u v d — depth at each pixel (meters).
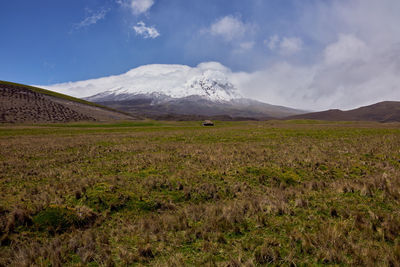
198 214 7.77
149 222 7.24
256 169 13.05
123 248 5.91
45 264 5.30
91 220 7.48
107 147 25.47
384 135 32.94
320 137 32.25
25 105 103.88
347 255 5.36
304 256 5.36
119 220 7.61
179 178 11.69
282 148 21.81
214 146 24.28
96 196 8.83
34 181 12.06
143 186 10.57
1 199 8.91
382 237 5.95
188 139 33.47
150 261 5.41
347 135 34.47
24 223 6.91
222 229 6.74
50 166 15.83
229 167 13.95
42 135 45.94
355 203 8.34
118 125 99.06
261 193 10.16
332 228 6.40
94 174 13.19
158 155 18.83
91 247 5.91
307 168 13.63
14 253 5.64
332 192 9.60
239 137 34.44
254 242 6.00
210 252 5.59
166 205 8.79
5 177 12.80
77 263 5.39
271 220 7.19
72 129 69.25
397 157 15.91
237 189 10.48
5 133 51.12
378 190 9.40
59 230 6.86
